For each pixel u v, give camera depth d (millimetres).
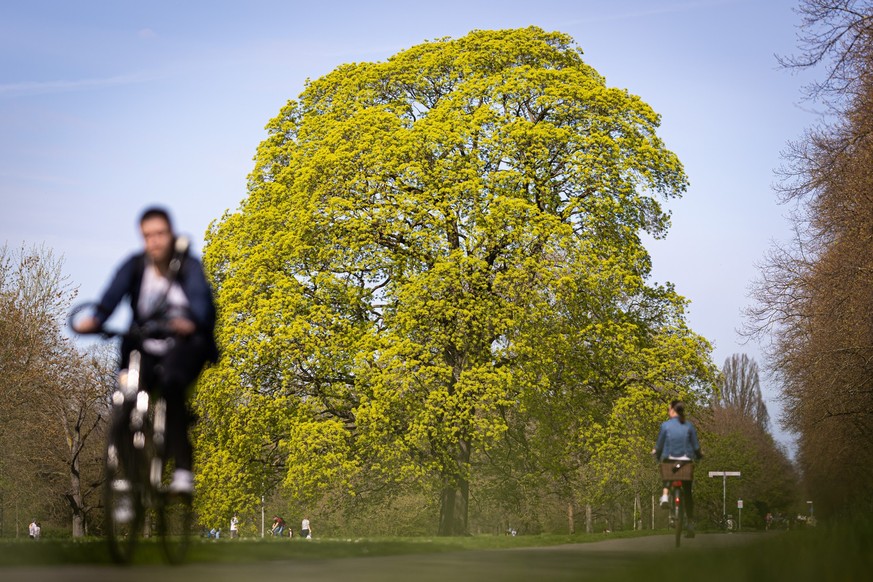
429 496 26578
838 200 26281
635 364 27922
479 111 28328
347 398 26891
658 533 19469
